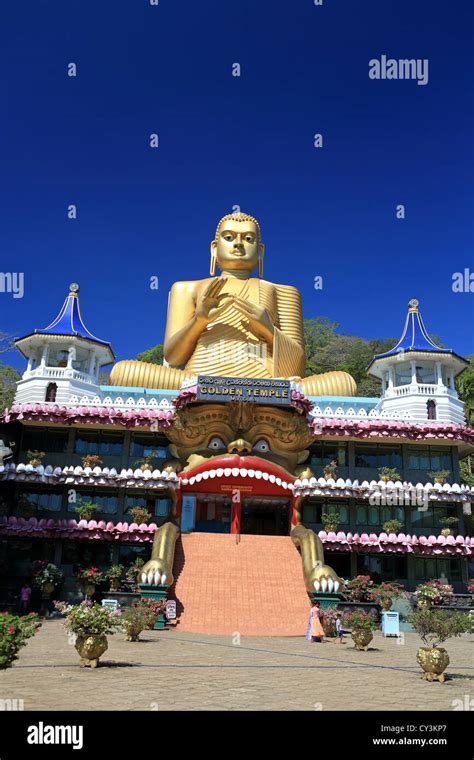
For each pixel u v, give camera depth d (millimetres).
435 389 38656
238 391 32312
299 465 34469
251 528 36781
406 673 14617
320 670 14555
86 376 37969
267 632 23406
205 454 32938
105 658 15336
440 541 31875
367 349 73812
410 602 28516
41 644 18094
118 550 31719
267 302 39219
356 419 34562
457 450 35906
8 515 31953
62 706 9602
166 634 22078
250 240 40688
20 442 34188
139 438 34812
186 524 34719
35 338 38375
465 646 22125
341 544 31797
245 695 10938
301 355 37594
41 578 28047
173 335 38031
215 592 26297
